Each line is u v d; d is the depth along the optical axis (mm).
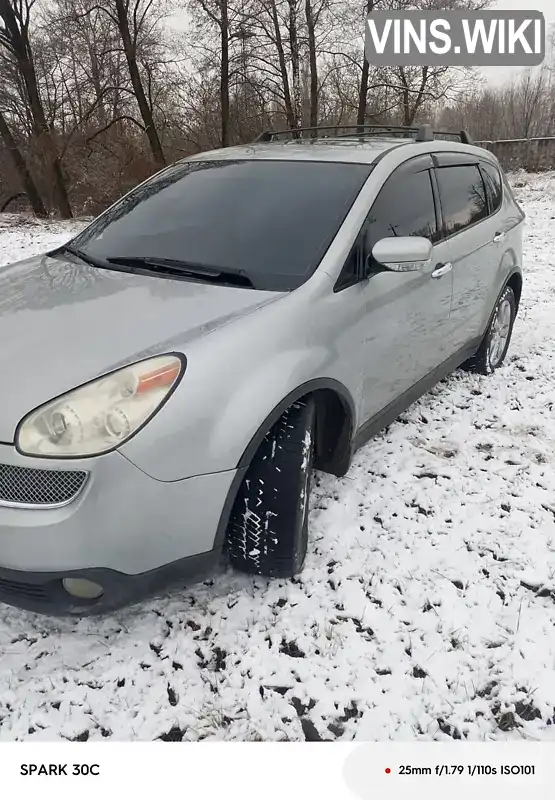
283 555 2418
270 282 2619
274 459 2312
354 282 2760
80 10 17375
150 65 18406
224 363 2154
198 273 2723
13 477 1937
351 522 2949
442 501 3139
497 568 2703
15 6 17578
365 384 2906
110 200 18125
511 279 4660
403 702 2121
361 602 2496
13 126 20000
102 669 2197
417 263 2732
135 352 2135
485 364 4559
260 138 4078
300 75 20031
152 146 18047
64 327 2316
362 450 3561
